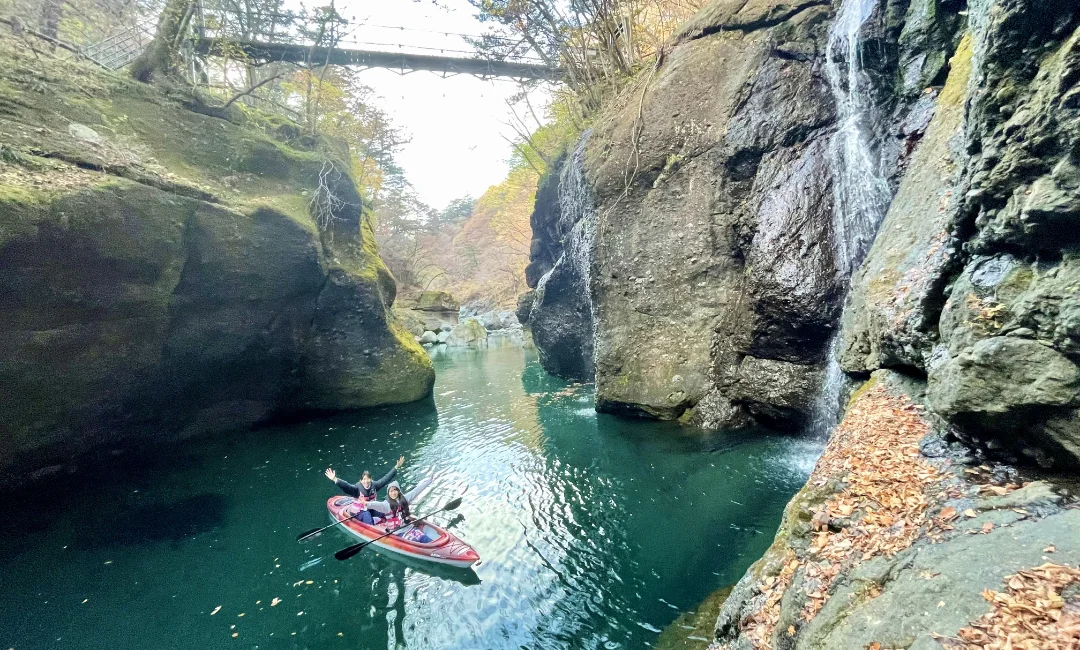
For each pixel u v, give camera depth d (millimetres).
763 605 4238
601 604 6410
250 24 16984
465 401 18641
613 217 14797
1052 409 3750
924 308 5543
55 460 11047
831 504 4664
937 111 8000
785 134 11680
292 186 15875
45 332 9836
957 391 4324
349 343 16625
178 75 14922
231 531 8906
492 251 68938
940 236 6203
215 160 14273
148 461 12297
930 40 9203
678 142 13539
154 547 8406
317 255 14945
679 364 12898
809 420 11055
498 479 10766
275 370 15359
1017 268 4109
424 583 7223
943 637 2852
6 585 7367
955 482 4215
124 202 10570
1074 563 2928
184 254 12039
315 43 17156
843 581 3787
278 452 12977
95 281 10320
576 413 15500
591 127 17812
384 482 9555
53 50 13773
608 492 9586
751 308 11570
